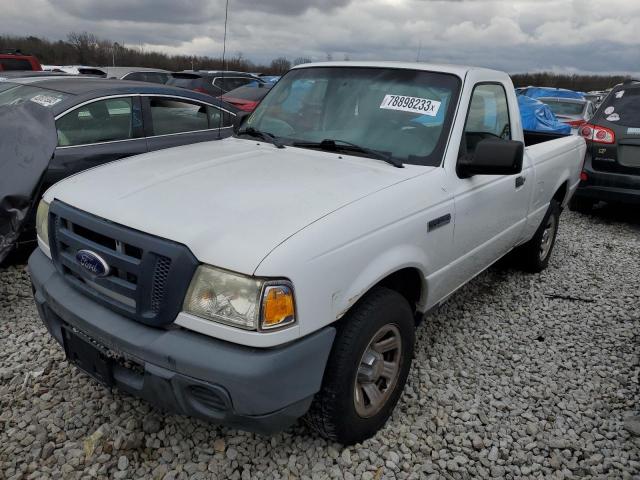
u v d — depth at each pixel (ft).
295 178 8.68
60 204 8.39
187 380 6.70
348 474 8.20
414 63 11.51
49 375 10.23
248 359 6.52
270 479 8.07
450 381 10.76
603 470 8.68
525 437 9.30
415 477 8.26
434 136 10.15
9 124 13.32
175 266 6.73
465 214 10.16
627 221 24.12
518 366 11.48
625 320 13.91
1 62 41.98
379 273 7.93
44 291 8.37
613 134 21.45
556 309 14.42
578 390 10.70
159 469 8.13
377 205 8.11
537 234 15.72
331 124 11.09
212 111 20.30
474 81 10.89
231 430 8.98
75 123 16.31
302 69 12.67
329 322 7.23
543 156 14.12
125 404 9.45
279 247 6.68
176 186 8.22
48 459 8.21
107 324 7.33
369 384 8.55
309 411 8.02
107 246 7.52
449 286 10.68
